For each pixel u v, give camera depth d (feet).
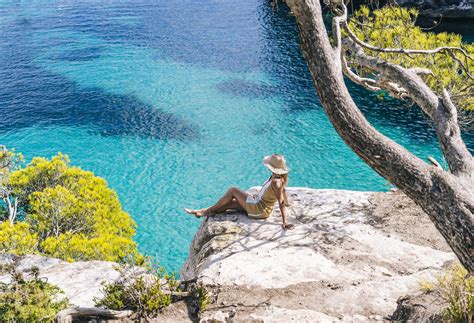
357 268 22.24
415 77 15.76
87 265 27.63
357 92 133.08
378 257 23.36
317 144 113.39
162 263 75.31
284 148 112.37
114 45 196.34
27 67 173.06
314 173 101.60
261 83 149.89
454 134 12.94
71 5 267.59
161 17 234.99
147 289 19.65
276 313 18.11
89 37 208.64
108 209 66.18
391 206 29.07
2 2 281.95
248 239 24.94
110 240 57.06
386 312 18.15
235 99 139.33
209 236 26.30
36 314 18.28
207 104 137.28
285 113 129.49
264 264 22.33
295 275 21.38
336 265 22.41
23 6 269.64
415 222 27.12
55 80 160.35
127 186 99.96
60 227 64.03
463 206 10.10
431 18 171.94
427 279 20.17
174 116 131.03
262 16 224.74
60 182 70.59
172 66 169.17
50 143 119.55
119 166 107.96
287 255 23.11
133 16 239.50
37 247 61.11
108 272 26.37
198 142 116.78
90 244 53.83
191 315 19.17
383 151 10.91
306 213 28.32
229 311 18.90
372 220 27.48
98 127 126.82
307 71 157.48
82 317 18.62
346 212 28.40
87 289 23.86
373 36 30.48
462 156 12.08
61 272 26.68
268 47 182.29
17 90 152.56
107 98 145.07
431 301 16.48
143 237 82.48
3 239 51.98
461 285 14.40
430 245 24.88
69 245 53.11
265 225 26.48
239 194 27.35
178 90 148.25
